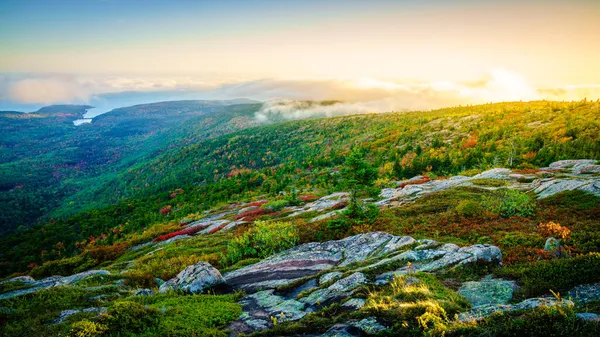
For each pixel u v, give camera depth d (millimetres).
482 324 7730
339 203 50812
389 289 11836
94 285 19922
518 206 26500
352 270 15352
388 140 186375
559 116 134750
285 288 15578
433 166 108812
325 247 23641
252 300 14875
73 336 10477
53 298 16547
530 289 10945
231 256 29219
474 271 13656
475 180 43375
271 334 10203
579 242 17234
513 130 132875
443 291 11133
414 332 8320
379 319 9391
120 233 115500
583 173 41094
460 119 186500
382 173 113188
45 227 148125
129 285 20484
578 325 6781
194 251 39125
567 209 24484
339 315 10375
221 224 63938
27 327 13383
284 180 143500
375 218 31312
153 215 127188
